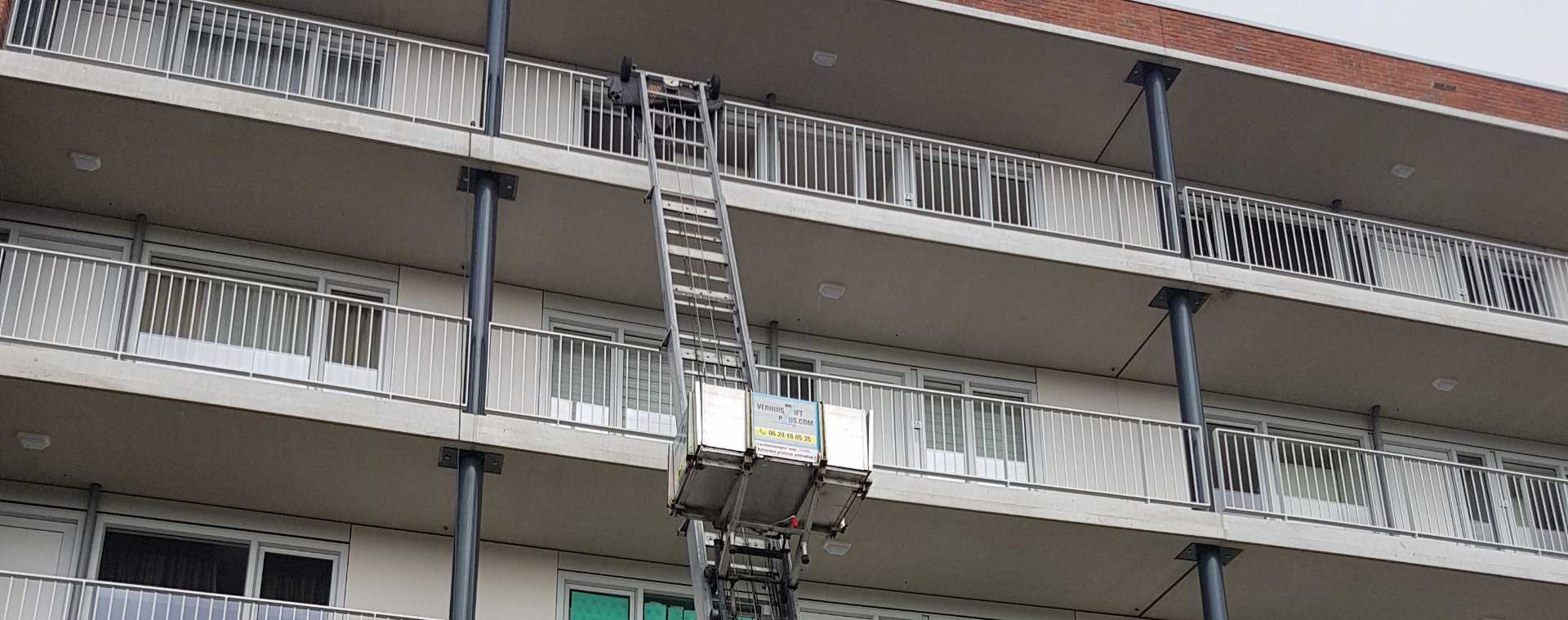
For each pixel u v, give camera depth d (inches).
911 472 701.9
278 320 721.0
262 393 627.2
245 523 686.5
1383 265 913.5
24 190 702.5
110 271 700.0
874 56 828.0
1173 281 778.2
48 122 668.7
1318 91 847.7
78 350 613.3
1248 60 853.8
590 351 763.4
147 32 737.6
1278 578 756.0
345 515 694.5
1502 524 869.8
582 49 813.2
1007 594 772.6
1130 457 820.6
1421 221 941.2
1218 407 861.2
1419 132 876.0
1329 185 915.4
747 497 558.9
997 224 769.6
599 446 660.1
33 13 709.9
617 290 772.0
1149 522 713.6
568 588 717.9
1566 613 785.6
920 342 820.0
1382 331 811.4
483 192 697.0
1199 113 863.1
